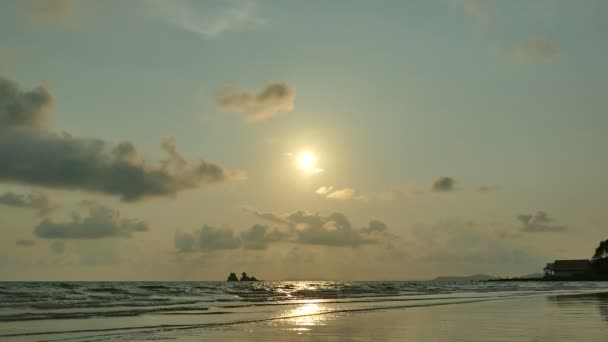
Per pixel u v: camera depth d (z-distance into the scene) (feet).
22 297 167.02
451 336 61.72
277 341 60.08
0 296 169.37
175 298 184.34
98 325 81.97
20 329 76.18
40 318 95.30
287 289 300.40
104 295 191.31
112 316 100.37
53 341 62.13
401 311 108.88
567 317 88.02
